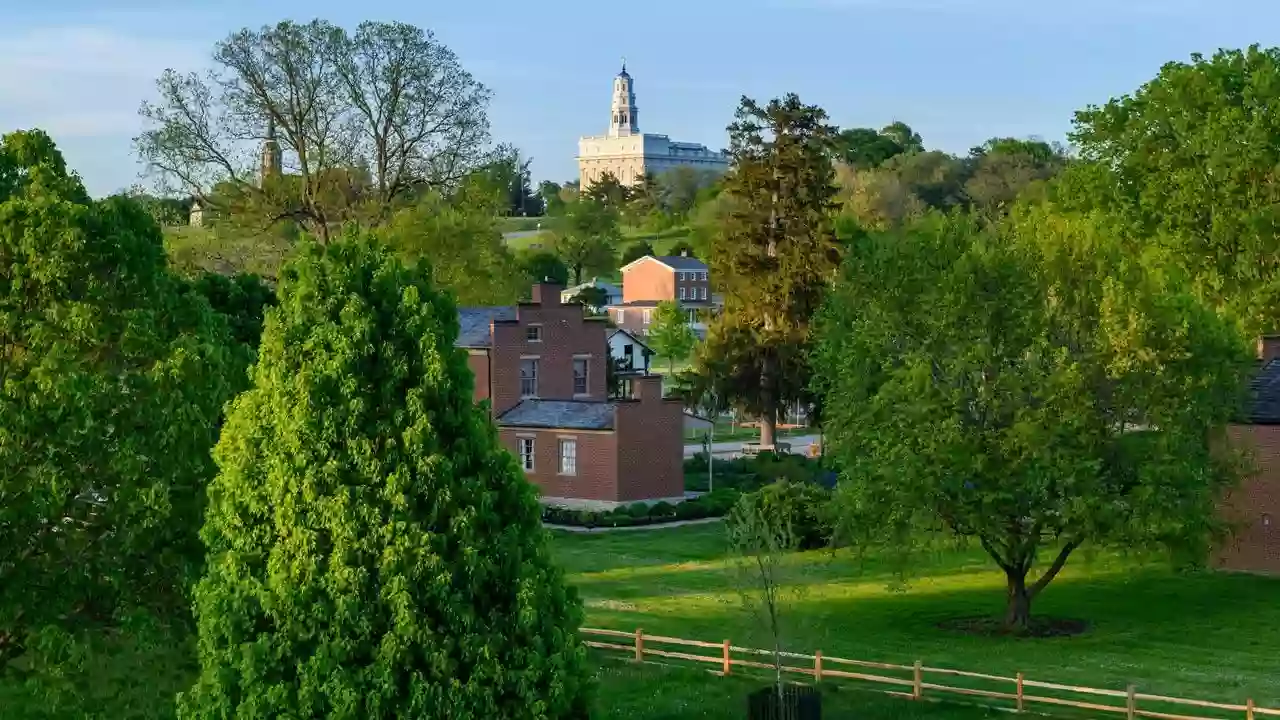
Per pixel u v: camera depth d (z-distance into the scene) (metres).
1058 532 35.91
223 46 69.56
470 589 17.33
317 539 17.11
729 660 32.56
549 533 18.92
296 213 73.31
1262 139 59.12
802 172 75.25
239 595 17.19
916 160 174.25
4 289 20.66
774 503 46.44
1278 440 45.09
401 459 17.31
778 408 75.88
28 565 19.94
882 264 40.41
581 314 69.62
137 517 19.91
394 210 79.81
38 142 23.23
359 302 17.48
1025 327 36.84
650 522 58.16
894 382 36.91
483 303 79.62
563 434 62.06
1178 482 35.66
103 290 21.03
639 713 29.09
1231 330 38.53
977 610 41.12
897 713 29.41
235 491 17.50
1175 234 60.69
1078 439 35.53
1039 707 29.77
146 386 20.48
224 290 35.66
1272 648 35.75
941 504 36.19
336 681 16.70
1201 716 28.81
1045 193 74.19
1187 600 42.09
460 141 74.94
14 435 19.42
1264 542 45.62
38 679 19.86
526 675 17.39
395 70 72.06
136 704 19.95
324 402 17.30
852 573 46.88
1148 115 64.06
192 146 69.94
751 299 74.44
